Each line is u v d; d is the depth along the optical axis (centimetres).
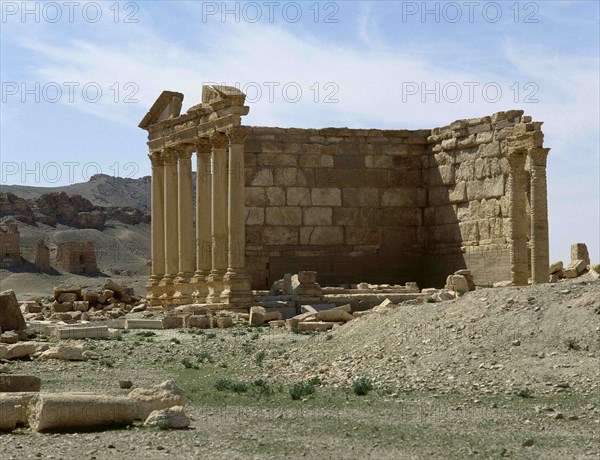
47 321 4981
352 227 5728
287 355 2970
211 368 2839
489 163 5319
